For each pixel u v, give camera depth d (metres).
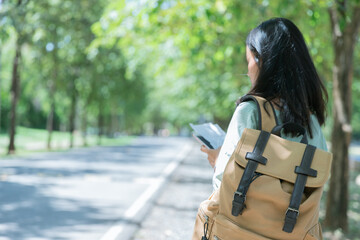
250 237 1.49
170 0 8.39
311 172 1.51
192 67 14.31
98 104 36.25
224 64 13.08
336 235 6.70
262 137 1.56
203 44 10.34
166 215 7.63
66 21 22.86
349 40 6.87
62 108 43.47
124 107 47.56
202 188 11.21
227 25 8.77
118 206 8.51
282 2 7.43
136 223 6.95
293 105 1.63
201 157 25.42
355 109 30.59
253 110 1.64
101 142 47.31
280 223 1.48
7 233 6.31
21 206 8.30
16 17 18.20
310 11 7.80
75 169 15.41
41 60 24.88
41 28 21.45
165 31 9.48
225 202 1.54
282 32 1.73
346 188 6.99
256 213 1.49
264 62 1.70
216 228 1.56
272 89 1.67
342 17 6.38
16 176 12.71
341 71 6.92
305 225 1.49
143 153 28.05
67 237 6.15
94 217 7.49
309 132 1.68
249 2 7.84
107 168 16.25
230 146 1.62
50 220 7.20
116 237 6.12
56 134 53.81
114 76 31.56
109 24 8.58
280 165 1.52
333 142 7.07
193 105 22.39
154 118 104.81
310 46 9.13
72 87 31.47
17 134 44.09
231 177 1.53
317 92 1.73
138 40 10.27
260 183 1.50
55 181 11.91
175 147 39.81
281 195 1.48
